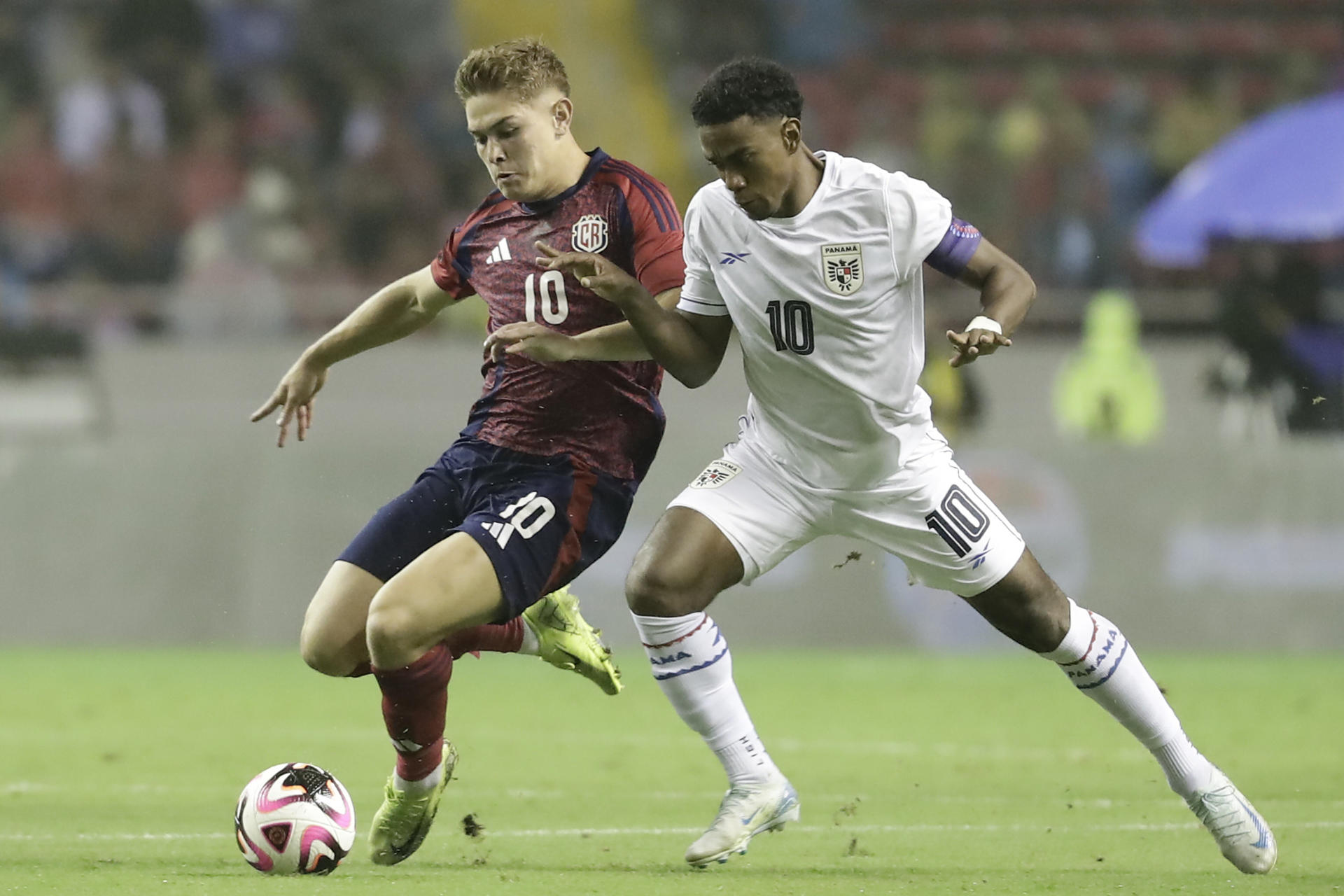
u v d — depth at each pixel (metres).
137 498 45.50
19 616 45.19
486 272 18.47
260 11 71.44
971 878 16.75
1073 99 75.31
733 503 17.61
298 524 45.44
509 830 20.36
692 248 17.23
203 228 64.06
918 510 17.53
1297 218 54.44
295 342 50.81
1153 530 45.41
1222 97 74.69
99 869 16.95
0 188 64.88
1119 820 21.17
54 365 49.28
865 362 17.02
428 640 16.95
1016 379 53.03
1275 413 52.38
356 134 69.12
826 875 16.95
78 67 69.19
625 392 18.11
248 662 41.97
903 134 72.81
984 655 45.06
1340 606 45.62
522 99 17.56
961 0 77.56
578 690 37.97
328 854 16.62
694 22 75.81
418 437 45.75
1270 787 23.97
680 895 15.58
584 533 17.94
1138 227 66.38
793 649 45.06
